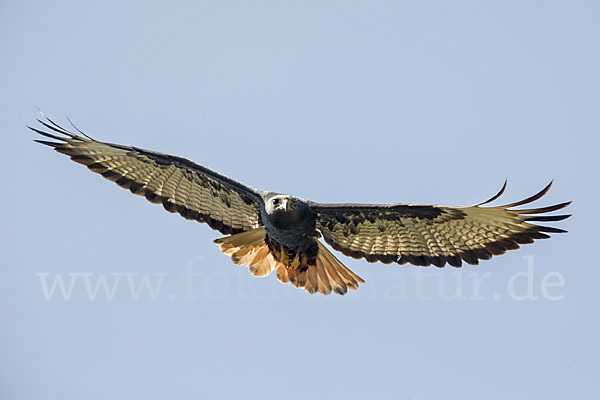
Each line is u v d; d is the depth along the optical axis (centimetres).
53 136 1608
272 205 1527
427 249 1582
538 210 1504
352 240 1597
